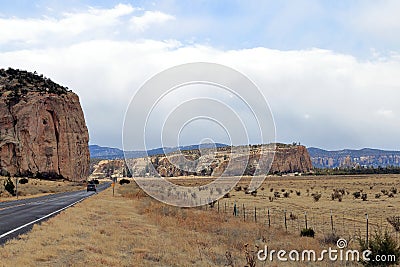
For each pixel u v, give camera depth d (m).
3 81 124.06
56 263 12.03
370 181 98.88
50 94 120.62
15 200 47.19
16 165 101.88
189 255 14.20
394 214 30.86
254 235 19.44
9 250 13.45
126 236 17.67
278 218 29.33
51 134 113.75
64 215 25.80
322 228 23.58
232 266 12.61
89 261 12.22
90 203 37.75
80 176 126.62
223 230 20.77
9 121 106.62
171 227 21.69
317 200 46.12
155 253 14.36
